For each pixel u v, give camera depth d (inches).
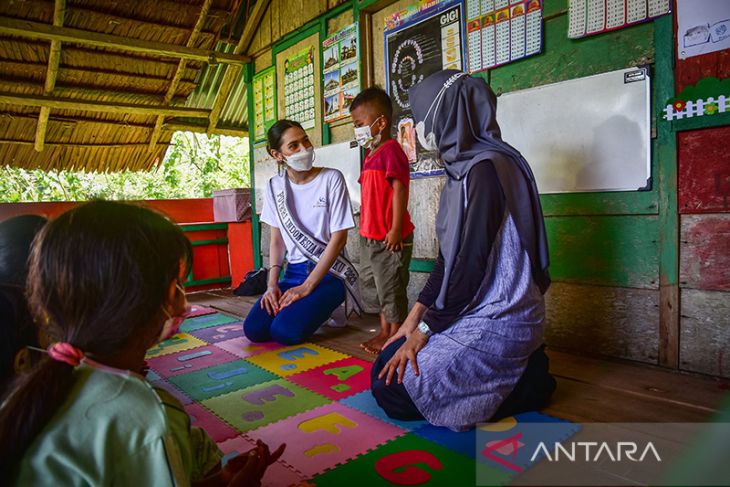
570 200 104.3
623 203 96.7
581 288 104.2
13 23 157.5
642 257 95.0
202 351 114.5
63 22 168.7
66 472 28.8
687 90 86.7
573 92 101.7
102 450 29.4
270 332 118.0
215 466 49.1
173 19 185.5
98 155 227.1
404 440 66.2
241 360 106.4
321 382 90.5
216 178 431.5
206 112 225.3
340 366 99.3
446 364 66.9
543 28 106.5
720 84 82.9
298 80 179.9
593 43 99.3
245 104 238.4
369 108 103.7
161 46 183.3
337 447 65.2
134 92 208.7
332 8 160.9
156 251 32.1
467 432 67.6
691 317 89.4
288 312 114.3
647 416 71.0
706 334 87.7
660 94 90.0
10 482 28.4
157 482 31.1
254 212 211.2
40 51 178.5
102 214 31.8
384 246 105.4
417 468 58.9
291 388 88.0
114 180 389.1
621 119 95.2
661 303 92.8
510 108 112.8
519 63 111.7
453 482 55.6
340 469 59.6
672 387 83.3
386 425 71.2
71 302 30.5
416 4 133.5
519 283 68.6
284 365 101.6
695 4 84.7
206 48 200.5
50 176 366.0
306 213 122.6
